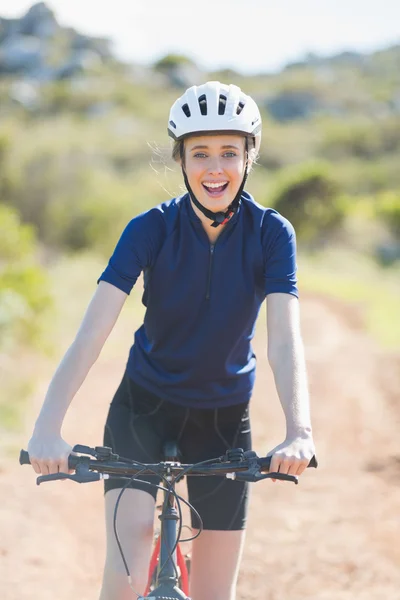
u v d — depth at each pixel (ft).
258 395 33.27
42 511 20.02
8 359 33.24
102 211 95.91
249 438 11.74
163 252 10.70
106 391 33.50
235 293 10.80
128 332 47.42
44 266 73.10
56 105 275.39
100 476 8.69
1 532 18.44
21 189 98.12
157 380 11.18
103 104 280.51
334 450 26.25
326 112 315.78
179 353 11.00
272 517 20.48
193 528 11.37
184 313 10.83
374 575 17.21
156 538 12.64
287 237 10.78
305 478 23.48
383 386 35.47
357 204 140.77
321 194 115.85
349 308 70.38
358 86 368.48
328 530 19.63
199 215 10.70
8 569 16.74
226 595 11.07
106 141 198.70
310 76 392.47
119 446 11.10
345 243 113.80
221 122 10.29
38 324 39.24
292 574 17.22
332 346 48.70
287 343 10.28
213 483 11.11
